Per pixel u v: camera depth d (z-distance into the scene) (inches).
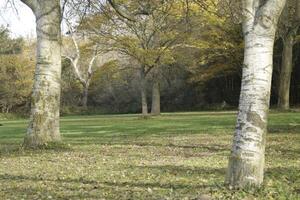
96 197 334.0
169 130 1008.2
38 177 425.1
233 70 2034.9
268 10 327.0
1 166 501.4
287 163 499.2
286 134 853.8
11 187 375.2
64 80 2513.5
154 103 1726.1
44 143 639.1
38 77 639.1
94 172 450.9
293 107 1959.9
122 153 612.7
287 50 1627.7
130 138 850.8
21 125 1457.9
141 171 454.3
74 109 2437.3
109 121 1430.9
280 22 1534.2
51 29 634.2
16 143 791.7
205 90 2401.6
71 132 1026.1
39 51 636.7
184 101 2406.5
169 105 2413.9
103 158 561.9
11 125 1478.8
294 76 2192.4
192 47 1608.0
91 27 1381.6
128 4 1104.8
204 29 1615.4
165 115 1659.7
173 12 1291.8
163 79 2336.4
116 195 339.9
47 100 639.1
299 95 2190.0
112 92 2512.3
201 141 764.6
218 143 729.0
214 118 1365.7
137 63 1733.5
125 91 2488.9
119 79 2223.2
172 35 1491.1
